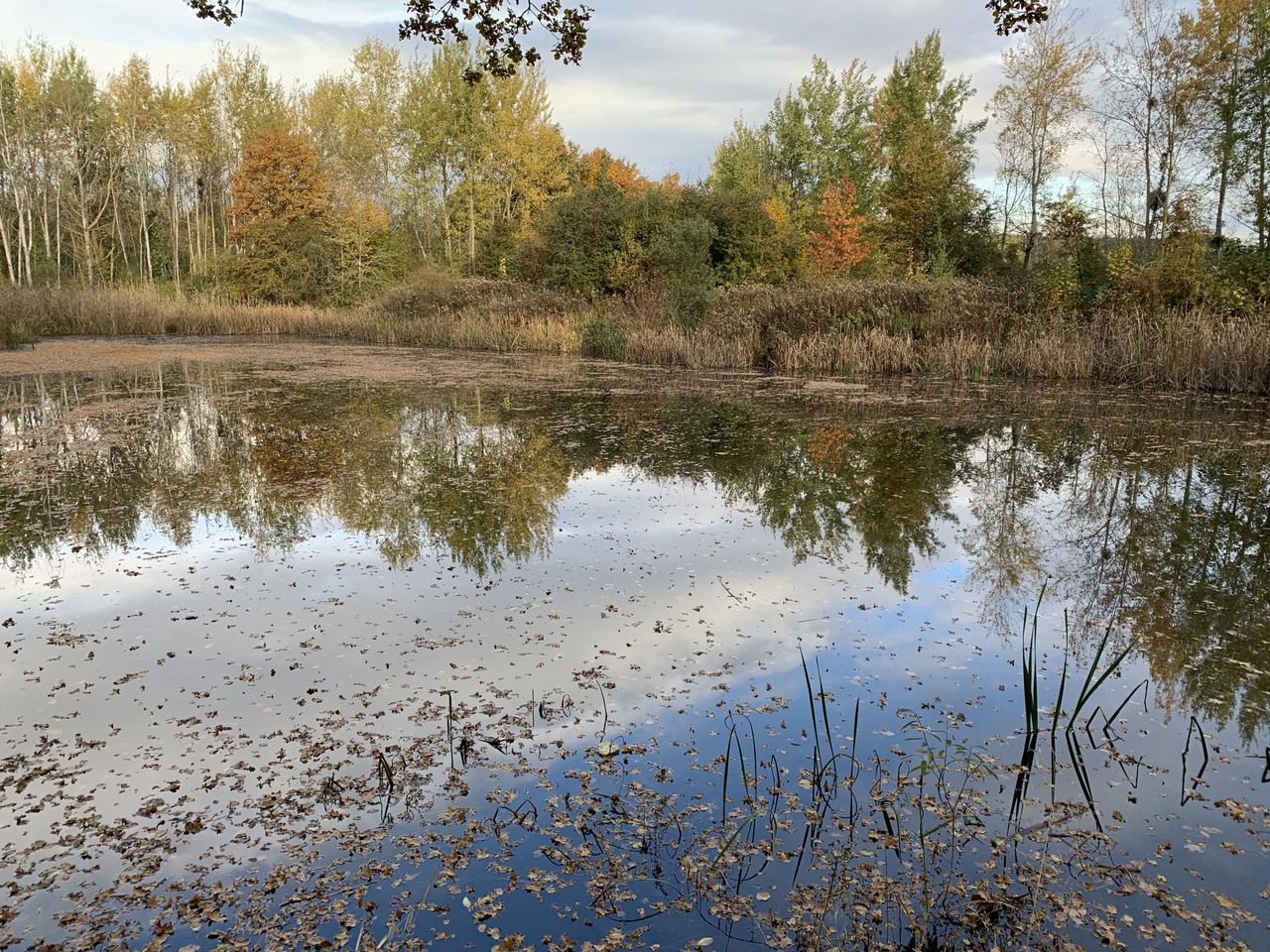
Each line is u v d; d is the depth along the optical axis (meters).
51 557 5.67
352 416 11.23
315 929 2.42
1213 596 5.07
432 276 27.02
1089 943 2.39
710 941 2.39
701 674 4.03
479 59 36.03
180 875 2.65
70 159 37.72
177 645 4.30
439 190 38.75
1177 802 3.07
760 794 3.10
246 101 39.91
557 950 2.35
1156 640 4.46
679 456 8.96
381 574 5.36
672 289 21.44
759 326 18.50
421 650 4.26
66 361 18.19
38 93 34.94
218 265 33.22
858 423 10.94
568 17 5.59
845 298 18.78
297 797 3.04
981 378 15.38
